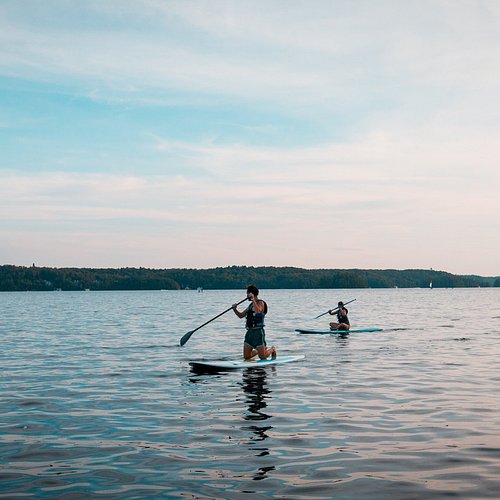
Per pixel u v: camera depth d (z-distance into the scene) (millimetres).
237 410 8492
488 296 109500
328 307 53688
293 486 5270
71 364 13570
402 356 14805
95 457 6184
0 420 7891
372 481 5379
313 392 9891
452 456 6121
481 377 11336
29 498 5000
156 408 8656
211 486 5285
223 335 21531
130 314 39688
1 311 45969
